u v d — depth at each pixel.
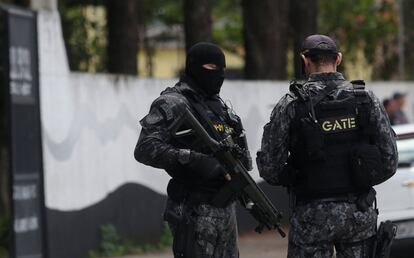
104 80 25.64
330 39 12.68
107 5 31.05
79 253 24.41
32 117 22.09
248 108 30.95
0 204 29.97
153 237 27.70
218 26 61.75
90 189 24.95
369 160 12.22
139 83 27.19
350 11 52.28
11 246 21.27
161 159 12.38
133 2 30.55
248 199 12.92
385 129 12.52
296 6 35.94
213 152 12.55
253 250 27.02
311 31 35.91
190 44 30.84
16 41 21.62
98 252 25.31
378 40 51.19
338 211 12.32
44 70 23.08
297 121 12.38
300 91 12.45
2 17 22.11
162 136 12.46
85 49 39.78
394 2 52.06
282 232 13.02
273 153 12.50
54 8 23.64
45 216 22.31
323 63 12.58
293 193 12.69
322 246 12.48
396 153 12.60
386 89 39.12
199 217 12.56
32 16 22.30
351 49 52.03
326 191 12.33
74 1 41.00
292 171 12.57
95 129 25.25
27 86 21.98
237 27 57.94
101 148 25.52
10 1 28.91
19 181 21.53
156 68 67.81
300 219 12.51
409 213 21.00
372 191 12.62
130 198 26.72
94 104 25.19
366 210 12.42
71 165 24.14
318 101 12.40
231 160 12.55
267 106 32.19
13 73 21.45
